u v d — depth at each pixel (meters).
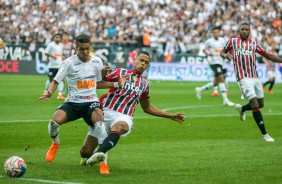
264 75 56.09
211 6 68.00
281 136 21.09
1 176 13.52
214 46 34.69
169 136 20.70
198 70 57.56
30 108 29.80
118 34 64.12
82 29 64.38
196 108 31.14
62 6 68.69
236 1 68.69
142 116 26.41
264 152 17.36
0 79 52.94
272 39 59.06
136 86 14.78
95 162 13.52
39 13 67.44
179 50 62.84
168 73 58.66
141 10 67.12
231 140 19.89
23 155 16.59
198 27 64.38
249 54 21.14
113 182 13.10
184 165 15.24
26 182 12.91
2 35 63.84
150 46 62.16
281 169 14.70
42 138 19.80
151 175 13.93
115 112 14.61
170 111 29.41
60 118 14.65
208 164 15.38
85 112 14.84
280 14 67.69
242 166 15.09
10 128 22.05
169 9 67.50
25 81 50.75
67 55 46.31
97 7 67.81
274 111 29.75
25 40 63.72
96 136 14.76
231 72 57.56
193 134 21.25
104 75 14.99
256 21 66.06
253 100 20.45
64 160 15.88
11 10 67.38
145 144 18.84
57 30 64.12
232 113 28.48
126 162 15.66
